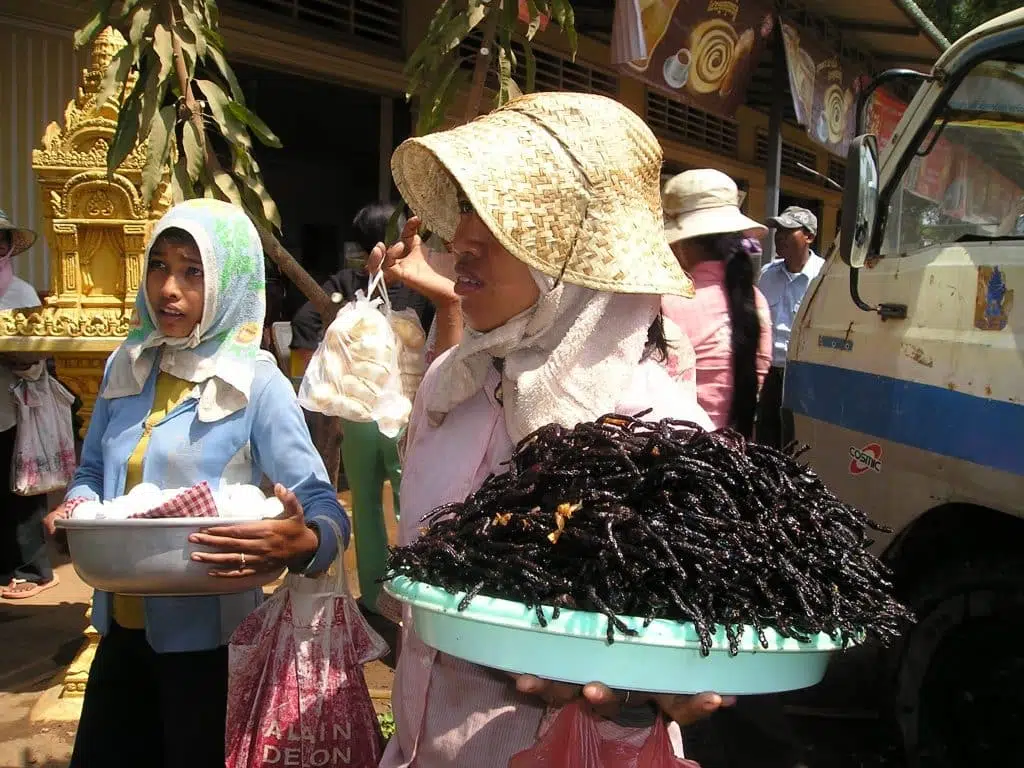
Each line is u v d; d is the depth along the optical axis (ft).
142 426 7.89
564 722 4.95
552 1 12.14
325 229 34.78
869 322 10.93
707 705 4.41
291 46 23.97
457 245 5.87
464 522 4.85
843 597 4.46
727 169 41.81
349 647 7.57
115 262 13.69
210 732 7.84
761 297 13.43
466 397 6.08
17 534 16.80
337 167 34.40
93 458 8.34
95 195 13.32
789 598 4.35
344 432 14.01
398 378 11.00
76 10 20.80
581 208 5.42
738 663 4.27
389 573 5.10
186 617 7.64
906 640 10.23
